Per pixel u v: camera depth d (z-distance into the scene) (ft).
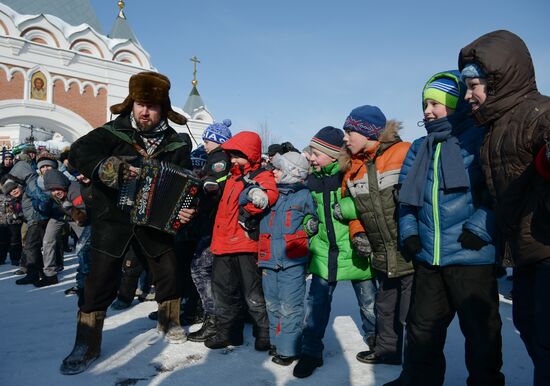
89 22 84.23
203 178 11.53
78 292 13.92
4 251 25.11
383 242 8.57
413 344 7.06
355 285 10.18
